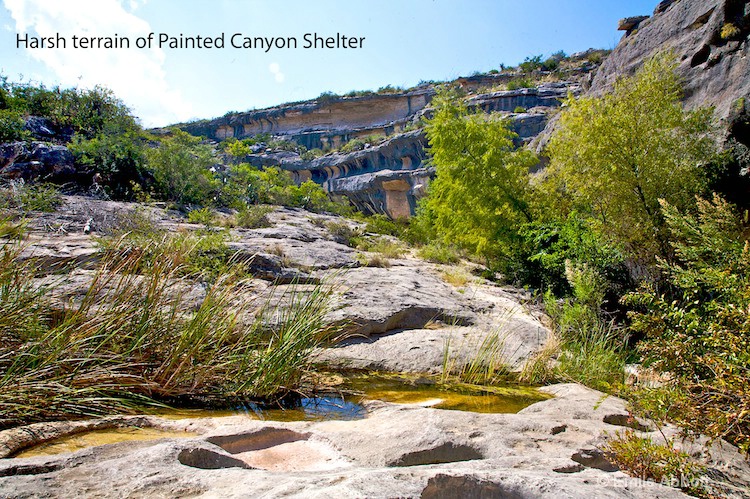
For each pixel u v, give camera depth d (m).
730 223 4.39
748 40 10.51
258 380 3.91
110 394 3.25
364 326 6.20
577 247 9.38
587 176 9.42
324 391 4.12
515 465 1.98
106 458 1.77
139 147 17.77
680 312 2.90
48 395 2.83
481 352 5.48
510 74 60.44
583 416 3.19
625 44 17.11
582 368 5.32
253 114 70.06
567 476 1.82
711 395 2.42
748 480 2.14
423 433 2.45
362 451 2.29
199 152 22.14
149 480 1.50
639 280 8.50
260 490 1.45
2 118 16.09
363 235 19.31
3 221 4.22
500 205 12.98
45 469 1.63
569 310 6.73
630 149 8.94
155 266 4.31
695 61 12.09
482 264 15.98
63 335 3.30
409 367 5.21
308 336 4.49
